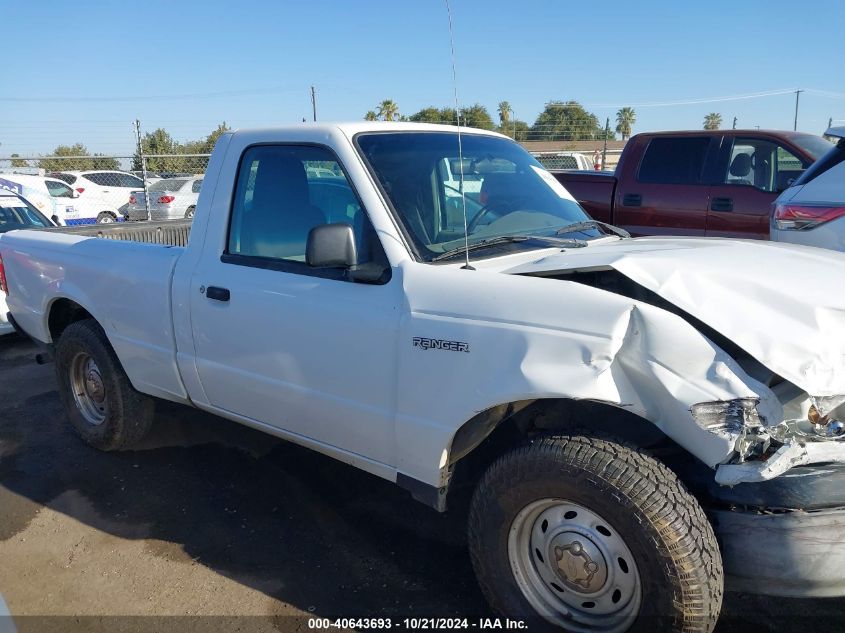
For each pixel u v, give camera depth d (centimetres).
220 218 366
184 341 380
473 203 342
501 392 253
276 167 346
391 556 345
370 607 307
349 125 333
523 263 296
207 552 353
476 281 269
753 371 253
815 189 508
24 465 456
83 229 565
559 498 251
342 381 307
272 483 423
